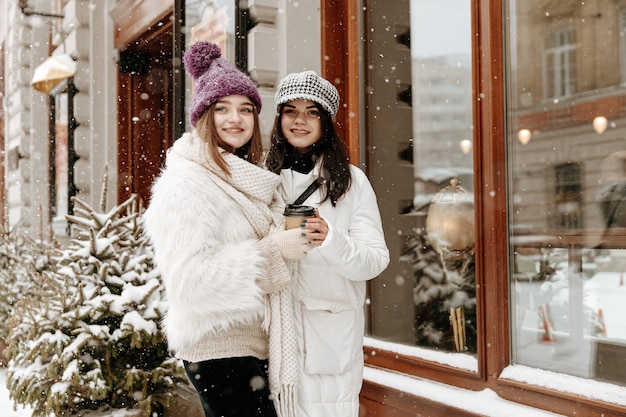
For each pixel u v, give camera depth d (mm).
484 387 3104
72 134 9008
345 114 4223
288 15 4590
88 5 9070
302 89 2496
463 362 3248
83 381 3934
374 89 4066
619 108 2986
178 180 2146
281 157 2547
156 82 8898
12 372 4305
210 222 2105
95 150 8961
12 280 6711
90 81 9000
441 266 3547
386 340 3809
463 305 3391
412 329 3670
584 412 2654
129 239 4512
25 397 4141
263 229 2264
